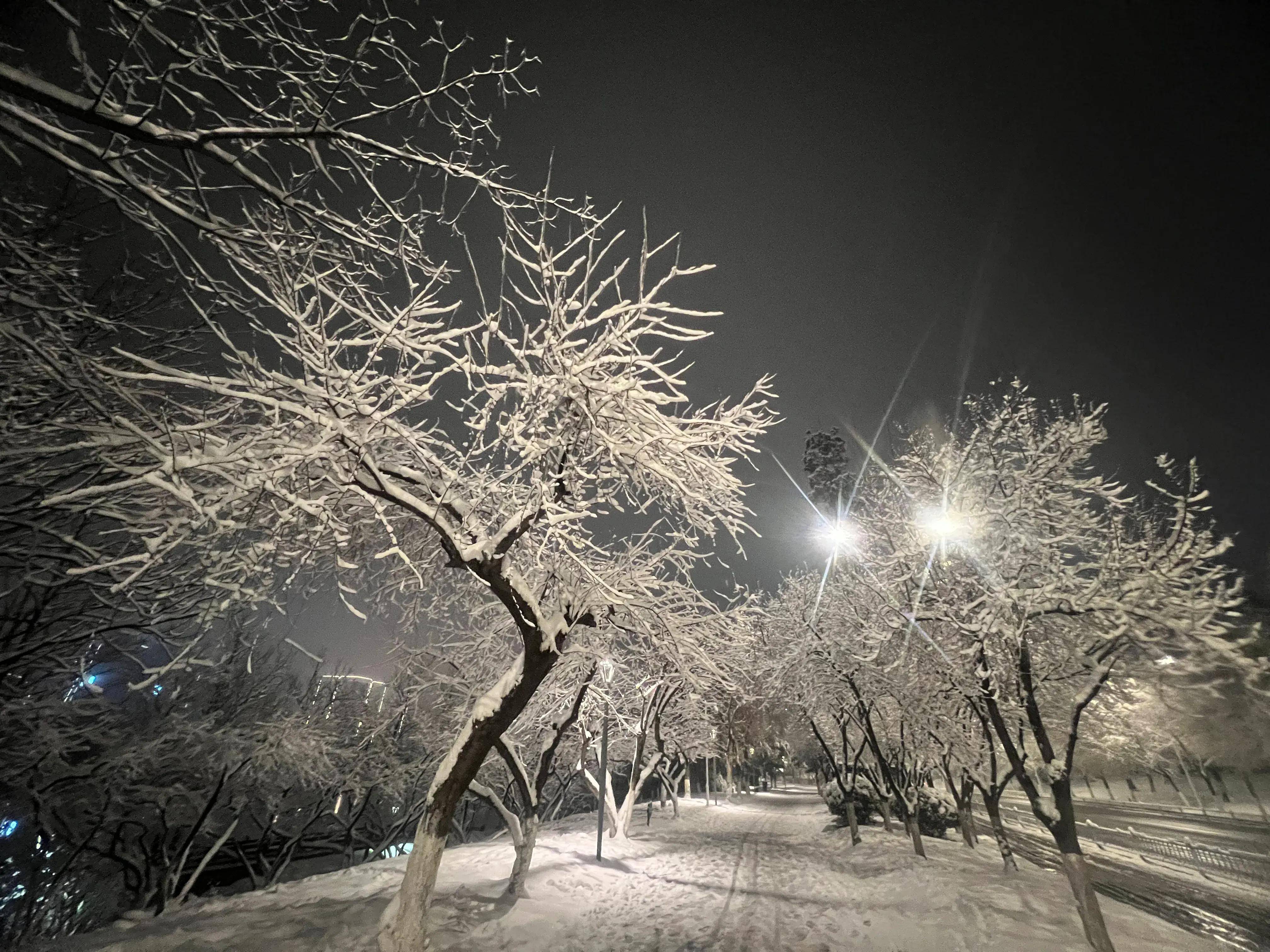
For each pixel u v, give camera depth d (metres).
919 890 9.65
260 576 6.28
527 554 9.68
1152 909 9.05
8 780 8.30
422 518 6.27
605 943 7.35
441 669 14.18
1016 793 36.69
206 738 10.91
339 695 16.80
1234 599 7.80
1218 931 7.72
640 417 6.88
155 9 3.24
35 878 10.10
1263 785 25.00
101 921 11.63
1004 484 10.58
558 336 6.42
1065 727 13.61
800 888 10.40
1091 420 9.95
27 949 6.49
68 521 6.99
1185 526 8.03
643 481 7.59
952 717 12.05
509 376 6.51
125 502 5.96
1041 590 8.66
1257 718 9.45
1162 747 14.12
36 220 6.13
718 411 7.27
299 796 15.50
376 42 3.77
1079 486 10.13
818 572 16.44
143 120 3.15
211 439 5.16
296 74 3.87
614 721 16.55
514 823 9.20
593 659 11.80
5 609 7.43
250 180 3.59
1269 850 14.03
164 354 7.23
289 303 5.36
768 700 20.20
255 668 13.58
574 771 21.73
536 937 7.35
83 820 9.98
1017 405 10.64
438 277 5.70
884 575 11.31
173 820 11.27
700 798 37.69
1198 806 25.25
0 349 5.43
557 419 6.87
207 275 4.25
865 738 16.56
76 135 3.10
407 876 6.11
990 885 9.96
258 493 5.38
